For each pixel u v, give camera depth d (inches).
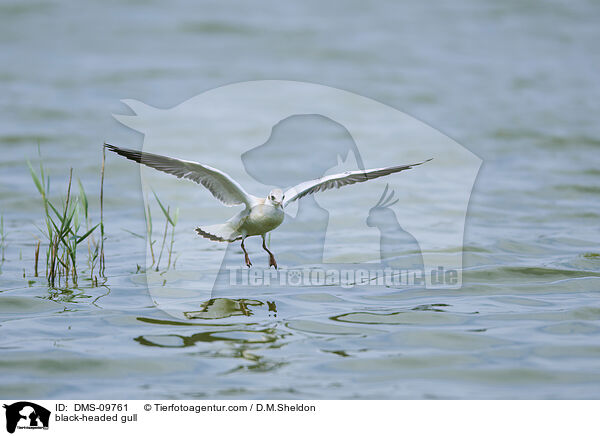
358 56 1327.5
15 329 386.9
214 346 369.4
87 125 940.0
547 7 1674.5
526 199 687.7
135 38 1402.6
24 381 332.2
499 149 870.4
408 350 365.4
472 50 1386.6
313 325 396.5
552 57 1344.7
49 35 1401.3
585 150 866.1
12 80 1144.2
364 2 1704.0
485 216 636.7
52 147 850.8
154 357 355.9
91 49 1332.4
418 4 1701.5
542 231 594.6
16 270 487.8
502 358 356.5
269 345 370.9
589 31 1512.1
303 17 1574.8
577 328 390.9
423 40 1443.2
